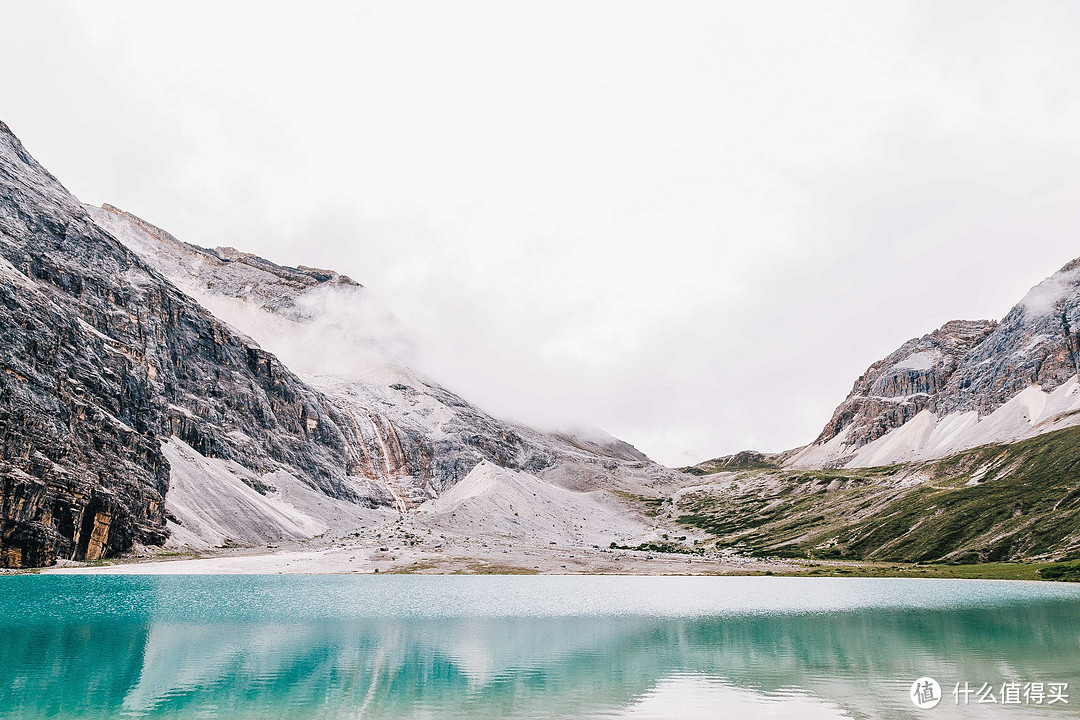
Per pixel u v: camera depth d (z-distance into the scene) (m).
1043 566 183.00
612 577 167.88
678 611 93.25
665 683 49.22
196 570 147.25
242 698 44.16
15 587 107.44
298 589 117.25
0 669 50.47
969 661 57.47
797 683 49.38
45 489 136.50
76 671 50.22
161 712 40.94
